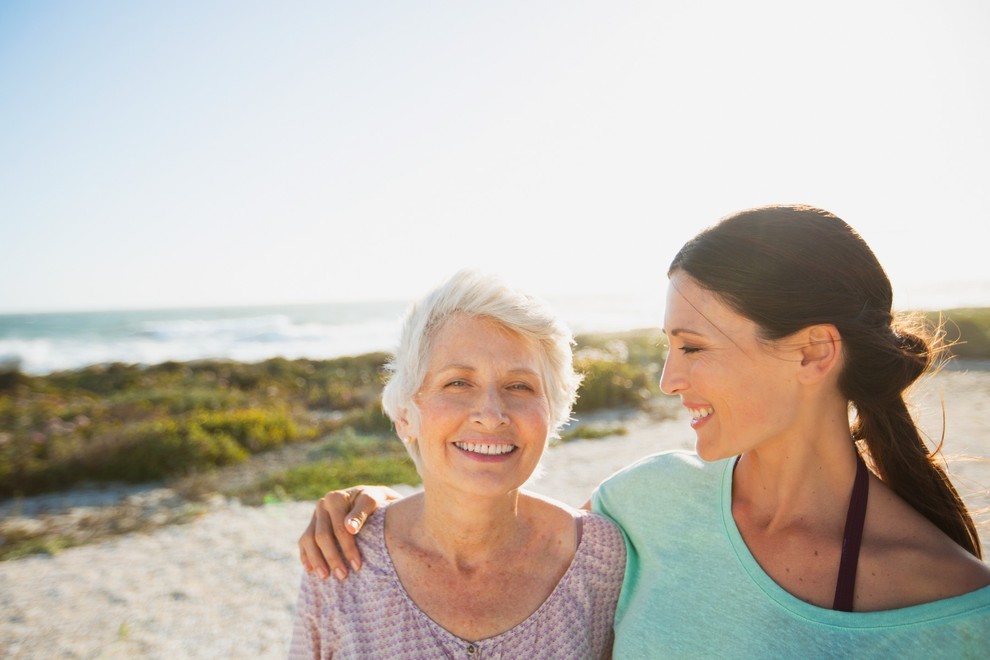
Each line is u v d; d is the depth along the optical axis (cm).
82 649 505
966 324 2131
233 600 584
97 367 2522
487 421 158
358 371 2327
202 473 1027
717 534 160
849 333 138
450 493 169
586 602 175
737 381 142
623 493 190
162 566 666
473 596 171
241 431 1205
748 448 146
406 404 173
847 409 150
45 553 714
